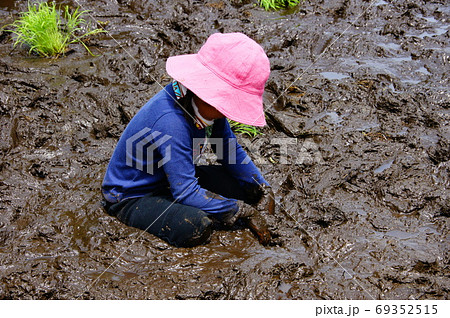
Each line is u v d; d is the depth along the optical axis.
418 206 3.22
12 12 5.61
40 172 3.45
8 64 4.65
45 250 2.84
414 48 5.14
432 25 5.58
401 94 4.38
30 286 2.61
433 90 4.46
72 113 4.09
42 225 2.99
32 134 3.81
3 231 2.94
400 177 3.48
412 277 2.71
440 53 4.98
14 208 3.12
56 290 2.60
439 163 3.56
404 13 5.79
